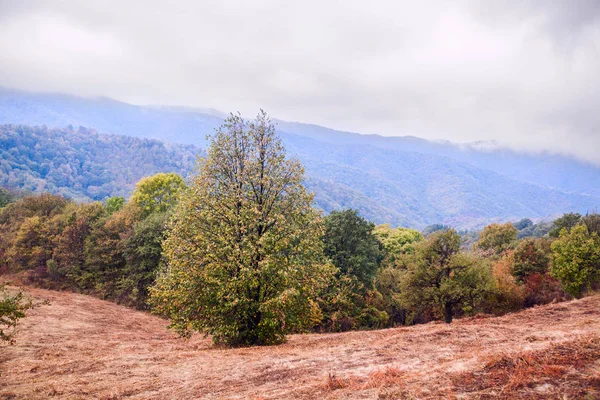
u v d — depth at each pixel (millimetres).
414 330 17797
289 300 15398
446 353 11469
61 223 47062
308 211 18625
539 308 22828
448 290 28453
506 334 13867
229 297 15797
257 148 18344
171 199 53438
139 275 38250
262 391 9023
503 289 34312
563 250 34000
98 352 17844
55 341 20453
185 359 13969
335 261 35594
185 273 16312
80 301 38031
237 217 16938
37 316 27922
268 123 18547
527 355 8070
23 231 45812
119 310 36969
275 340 17797
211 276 16188
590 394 5957
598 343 8211
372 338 17109
